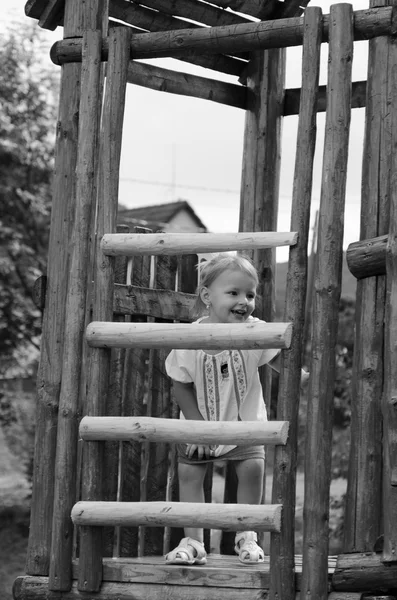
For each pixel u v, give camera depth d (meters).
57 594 4.77
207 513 4.44
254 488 5.04
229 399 5.04
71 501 4.82
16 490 18.53
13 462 19.05
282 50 6.39
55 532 4.80
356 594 4.38
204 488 5.91
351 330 17.27
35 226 18.22
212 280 5.05
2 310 17.98
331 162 4.60
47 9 5.50
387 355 4.43
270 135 6.29
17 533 17.73
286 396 4.48
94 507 4.60
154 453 5.61
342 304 17.45
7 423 18.47
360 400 4.62
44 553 4.94
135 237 4.79
